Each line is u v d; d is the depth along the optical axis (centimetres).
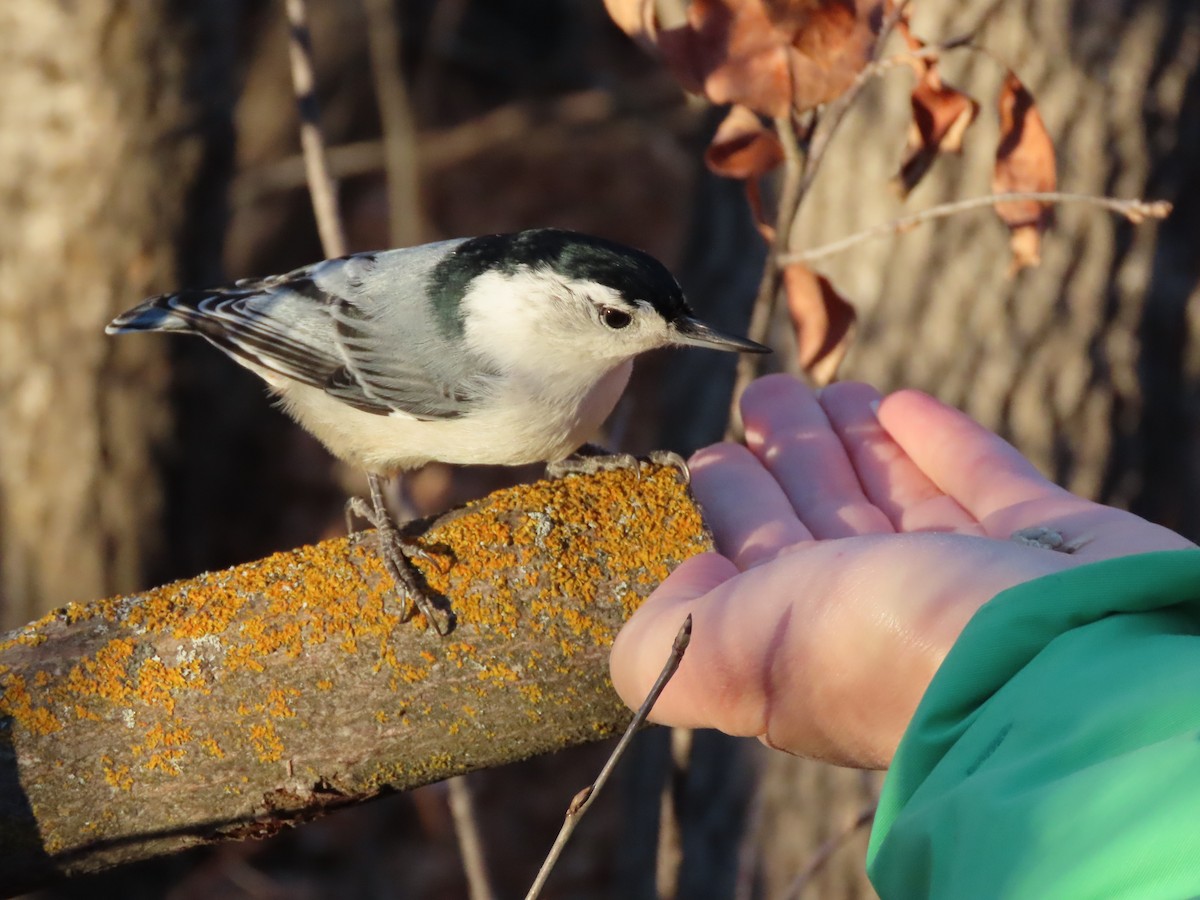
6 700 250
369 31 1038
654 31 300
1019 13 438
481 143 1066
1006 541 225
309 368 367
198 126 533
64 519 552
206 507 595
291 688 252
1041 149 307
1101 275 454
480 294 344
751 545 270
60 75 516
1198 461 473
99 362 541
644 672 231
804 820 459
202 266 552
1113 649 164
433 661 254
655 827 512
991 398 455
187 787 251
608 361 341
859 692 212
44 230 528
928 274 453
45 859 253
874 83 448
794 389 318
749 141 313
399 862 716
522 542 261
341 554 261
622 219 1106
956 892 150
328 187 397
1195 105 458
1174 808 132
